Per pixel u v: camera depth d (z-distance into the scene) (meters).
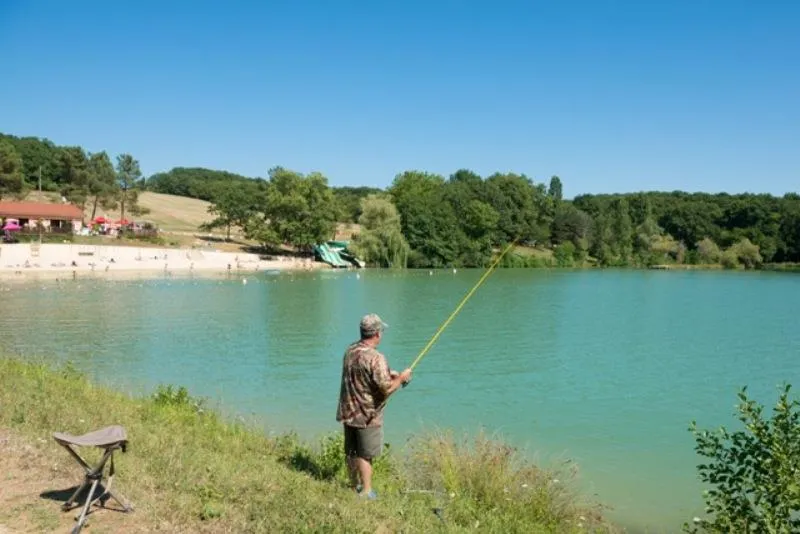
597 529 9.48
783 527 6.40
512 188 120.44
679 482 13.12
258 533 5.92
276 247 108.38
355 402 7.33
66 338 31.09
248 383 22.23
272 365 25.64
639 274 102.50
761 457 6.79
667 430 17.53
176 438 9.27
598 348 32.31
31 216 93.38
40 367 15.40
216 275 76.62
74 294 51.41
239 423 12.94
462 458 10.18
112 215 127.31
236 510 6.39
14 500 6.38
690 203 157.00
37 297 48.69
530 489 9.62
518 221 115.19
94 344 29.61
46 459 7.56
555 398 21.42
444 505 8.05
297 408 18.59
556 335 36.59
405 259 99.31
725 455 7.16
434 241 101.19
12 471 7.14
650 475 13.55
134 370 23.95
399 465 10.27
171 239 103.94
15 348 27.86
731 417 19.22
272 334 33.97
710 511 7.12
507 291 65.31
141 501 6.45
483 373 25.48
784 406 6.78
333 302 51.00
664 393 22.50
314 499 6.82
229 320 39.16
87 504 5.88
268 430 15.16
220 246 103.81
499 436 16.03
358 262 99.44
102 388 14.31
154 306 45.50
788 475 6.44
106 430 6.37
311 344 30.94
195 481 7.13
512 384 23.47
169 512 6.23
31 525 5.86
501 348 31.78
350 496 7.21
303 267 94.00
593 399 21.36
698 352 31.62
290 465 8.80
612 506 11.59
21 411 9.59
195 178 197.75
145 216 132.38
